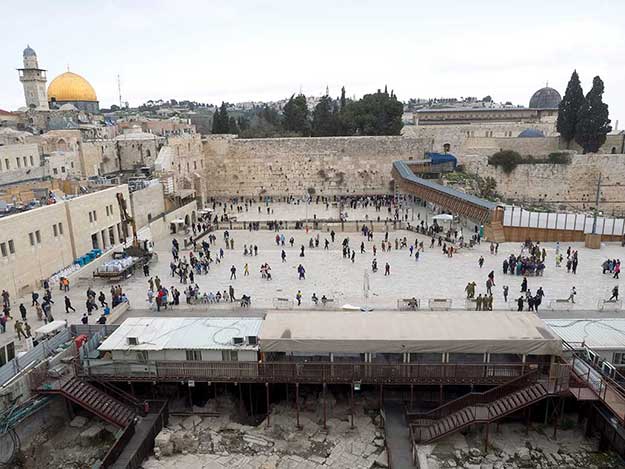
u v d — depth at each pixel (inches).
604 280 1449.3
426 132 3617.1
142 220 2187.5
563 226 1937.7
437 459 796.0
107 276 1499.8
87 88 4121.6
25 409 842.8
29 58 3754.9
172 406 962.7
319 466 792.9
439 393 959.6
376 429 879.1
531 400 812.6
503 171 3174.2
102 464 752.3
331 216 2655.0
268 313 1012.5
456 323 941.2
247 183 3405.5
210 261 1731.1
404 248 1881.2
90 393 890.7
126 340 944.3
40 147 2333.9
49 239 1541.6
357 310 1126.4
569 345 911.0
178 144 2881.4
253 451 836.0
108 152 2736.2
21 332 1093.1
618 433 769.6
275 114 6958.7
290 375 889.5
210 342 931.3
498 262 1660.9
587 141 3267.7
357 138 3336.6
